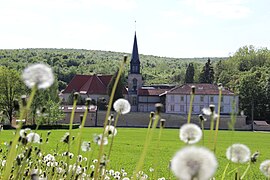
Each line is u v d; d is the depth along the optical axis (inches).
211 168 61.8
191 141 90.7
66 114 3690.9
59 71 6624.0
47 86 83.2
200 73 5748.0
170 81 7480.3
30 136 129.8
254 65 5595.5
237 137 2507.4
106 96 4594.0
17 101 97.4
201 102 4379.9
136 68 4857.3
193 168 60.9
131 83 4845.0
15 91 2987.2
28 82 82.7
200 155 62.2
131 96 4800.7
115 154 1090.7
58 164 191.5
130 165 721.0
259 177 341.1
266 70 4367.6
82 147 146.9
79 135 127.3
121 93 3821.4
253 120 4072.3
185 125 92.7
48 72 83.4
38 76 82.3
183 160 62.3
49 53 7623.0
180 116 4013.3
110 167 561.9
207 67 5674.2
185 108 4434.1
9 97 2955.2
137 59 4881.9
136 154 1107.9
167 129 3432.6
